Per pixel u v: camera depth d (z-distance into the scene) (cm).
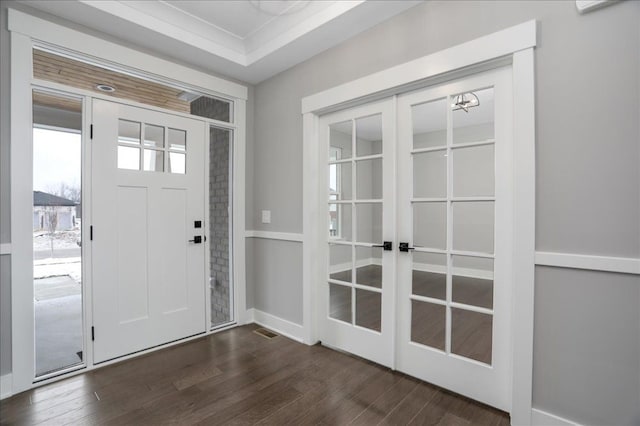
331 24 232
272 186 318
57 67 274
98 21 226
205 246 303
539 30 166
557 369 162
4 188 201
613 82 147
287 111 302
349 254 262
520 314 171
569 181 158
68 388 211
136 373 230
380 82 228
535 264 167
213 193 375
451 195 207
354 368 238
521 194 170
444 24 199
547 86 164
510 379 183
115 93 328
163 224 276
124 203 254
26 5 208
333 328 273
